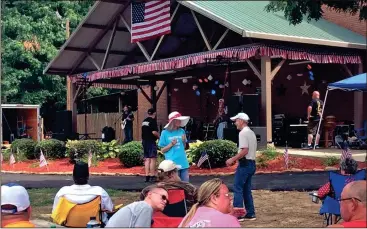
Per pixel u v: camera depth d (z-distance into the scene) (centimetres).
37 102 3253
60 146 1903
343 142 1717
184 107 2564
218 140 1462
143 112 2748
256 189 1095
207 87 2427
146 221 461
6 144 2519
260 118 1631
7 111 2967
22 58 3156
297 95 2144
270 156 1429
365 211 390
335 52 1853
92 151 1758
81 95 2530
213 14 1738
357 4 1223
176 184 574
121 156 1577
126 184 1245
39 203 1008
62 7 3491
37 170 1634
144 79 2509
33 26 3256
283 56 1666
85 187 607
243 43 2006
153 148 1272
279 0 1222
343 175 670
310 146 1684
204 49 2245
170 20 1947
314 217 823
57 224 603
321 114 1678
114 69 2197
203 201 446
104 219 608
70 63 2450
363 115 2011
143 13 2009
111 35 2261
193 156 1465
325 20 2214
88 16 2170
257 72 1662
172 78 2456
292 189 1078
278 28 1738
